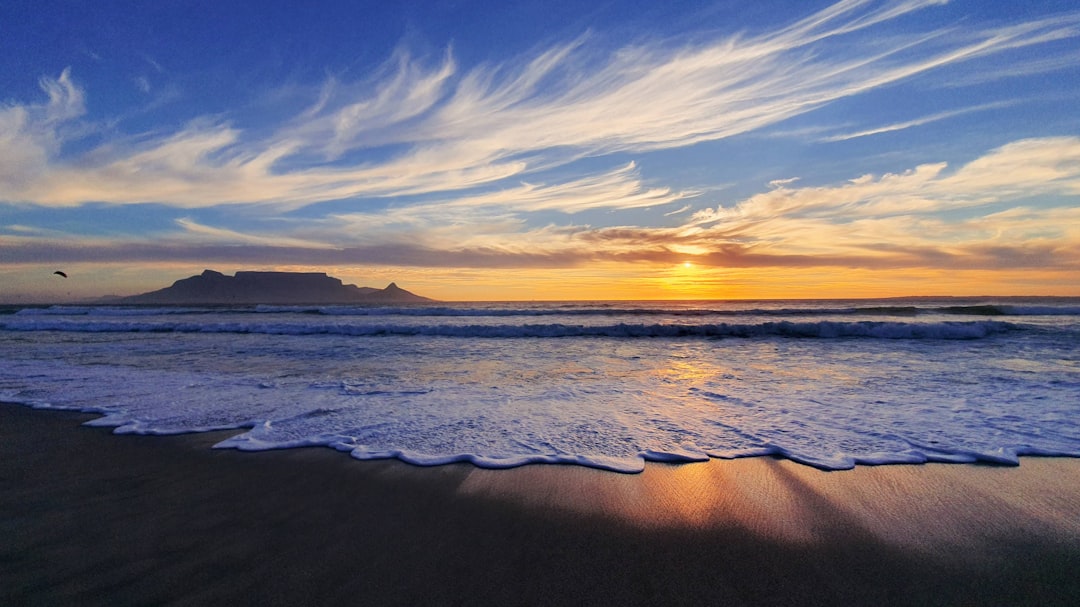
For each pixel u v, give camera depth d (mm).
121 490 3447
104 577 2361
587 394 6516
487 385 7133
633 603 2207
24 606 2133
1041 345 11242
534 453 4199
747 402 6023
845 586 2359
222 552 2607
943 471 3783
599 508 3178
